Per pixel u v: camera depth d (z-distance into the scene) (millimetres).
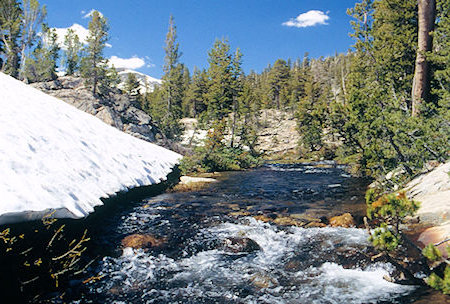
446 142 10922
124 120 34031
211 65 48500
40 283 4520
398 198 4645
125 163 11891
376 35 22625
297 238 7414
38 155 6672
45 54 39438
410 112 15180
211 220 9133
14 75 38719
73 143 9406
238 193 14219
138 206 10773
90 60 36469
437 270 4758
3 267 3814
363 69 24734
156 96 72875
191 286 5215
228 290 5086
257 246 6980
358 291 4887
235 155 32500
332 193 14062
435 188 7973
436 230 5719
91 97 34219
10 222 3957
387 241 4602
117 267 5828
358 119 14008
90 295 4785
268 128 63625
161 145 34875
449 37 14812
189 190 14930
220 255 6551
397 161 12766
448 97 12242
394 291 4777
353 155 16656
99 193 7441
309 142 48406
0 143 5957
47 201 4992
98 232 7422
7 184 4691
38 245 4539
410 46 21125
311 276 5512
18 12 41469
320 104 16031
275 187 16406
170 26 53531
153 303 4656
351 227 8109
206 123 44906
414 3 21578
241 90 47594
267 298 4820
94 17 36031
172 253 6605
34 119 9055
